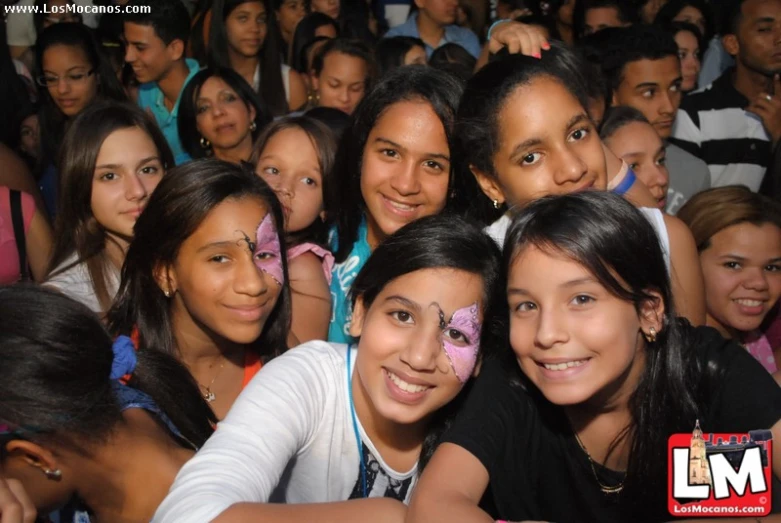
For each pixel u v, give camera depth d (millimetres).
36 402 1771
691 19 6395
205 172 2496
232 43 5555
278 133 3283
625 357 1903
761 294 3160
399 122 2844
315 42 5926
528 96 2465
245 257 2463
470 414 2020
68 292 2955
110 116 3100
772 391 1964
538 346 1891
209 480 1785
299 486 2244
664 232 2551
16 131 5102
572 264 1853
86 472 1882
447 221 2131
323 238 3229
